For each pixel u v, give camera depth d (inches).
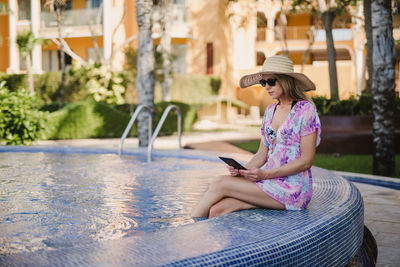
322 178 168.2
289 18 1364.4
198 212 123.1
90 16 1095.0
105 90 871.7
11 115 380.8
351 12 992.9
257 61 1446.9
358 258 119.0
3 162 259.9
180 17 1123.3
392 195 209.9
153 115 423.2
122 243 77.7
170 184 190.1
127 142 556.7
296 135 113.7
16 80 999.6
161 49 855.7
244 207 116.0
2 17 1160.2
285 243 84.4
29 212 135.2
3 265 65.4
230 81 1259.8
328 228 99.0
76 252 72.2
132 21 1090.7
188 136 670.5
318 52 1357.0
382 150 313.6
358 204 126.0
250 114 1217.4
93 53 1133.1
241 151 429.1
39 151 322.3
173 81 1049.5
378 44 311.1
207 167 246.8
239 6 1259.8
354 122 477.4
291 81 115.0
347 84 1200.2
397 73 1219.2
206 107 1143.0
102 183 190.9
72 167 241.4
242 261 74.9
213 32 1133.7
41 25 1112.8
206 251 74.2
